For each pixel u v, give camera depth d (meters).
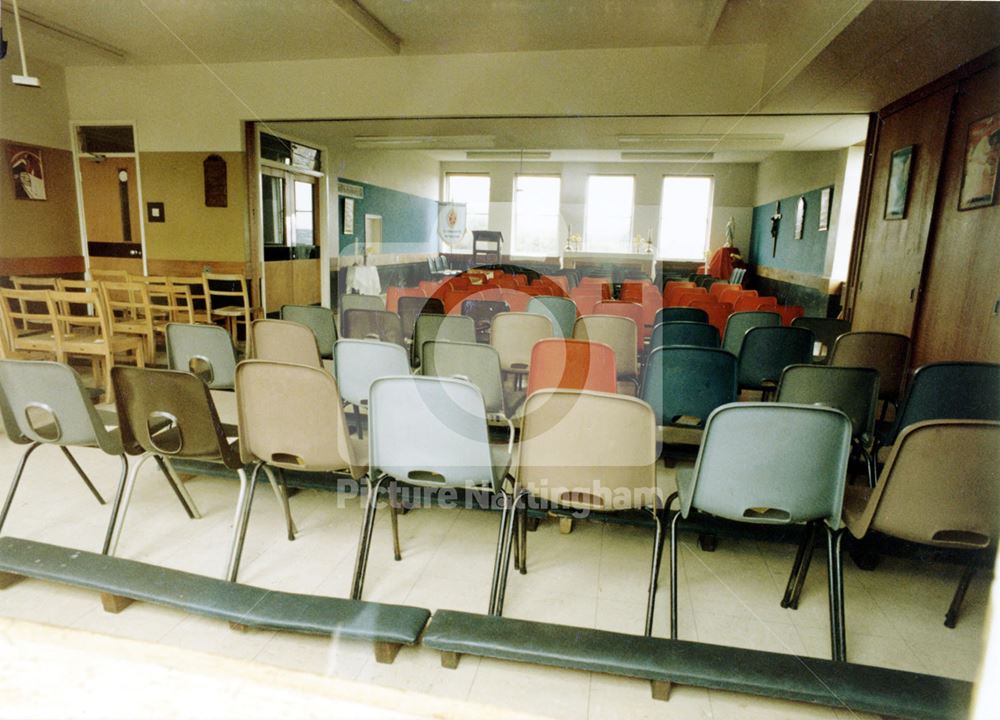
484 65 6.38
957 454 1.54
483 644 1.68
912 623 2.02
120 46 6.24
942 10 3.33
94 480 3.00
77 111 7.24
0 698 0.79
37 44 6.14
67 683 0.81
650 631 1.84
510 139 8.62
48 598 2.01
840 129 6.94
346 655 1.77
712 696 1.65
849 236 7.90
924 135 4.81
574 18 5.23
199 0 4.91
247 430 2.10
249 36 5.85
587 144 8.93
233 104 6.97
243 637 1.83
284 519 2.65
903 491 1.62
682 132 7.41
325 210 9.14
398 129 7.73
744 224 13.04
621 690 1.67
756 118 6.38
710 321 5.11
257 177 7.35
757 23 5.21
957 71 4.31
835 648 1.74
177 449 2.18
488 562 2.36
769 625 2.00
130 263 7.55
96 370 4.74
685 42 5.86
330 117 6.81
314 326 3.95
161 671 0.82
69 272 7.30
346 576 2.22
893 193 5.32
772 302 5.21
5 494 2.81
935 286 4.52
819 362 3.74
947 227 4.38
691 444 3.21
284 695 0.78
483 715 0.78
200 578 1.96
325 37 5.86
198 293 7.36
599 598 2.13
